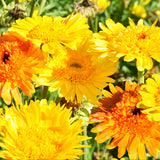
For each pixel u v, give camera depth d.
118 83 0.57
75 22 0.51
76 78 0.49
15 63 0.47
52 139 0.45
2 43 0.48
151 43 0.48
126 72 0.68
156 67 0.65
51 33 0.49
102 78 0.49
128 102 0.47
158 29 0.51
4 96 0.46
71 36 0.50
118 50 0.48
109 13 0.73
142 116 0.47
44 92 0.51
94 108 0.51
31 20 0.51
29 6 0.66
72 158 0.43
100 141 0.46
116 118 0.47
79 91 0.49
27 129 0.45
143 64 0.48
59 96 0.48
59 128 0.46
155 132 0.46
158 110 0.45
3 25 0.61
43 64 0.47
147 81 0.47
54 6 0.72
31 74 0.47
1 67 0.47
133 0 0.74
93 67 0.50
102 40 0.50
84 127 0.51
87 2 0.61
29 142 0.44
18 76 0.47
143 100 0.46
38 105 0.46
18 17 0.60
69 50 0.51
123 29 0.52
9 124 0.45
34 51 0.48
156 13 0.68
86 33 0.50
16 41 0.48
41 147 0.44
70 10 0.73
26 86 0.47
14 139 0.45
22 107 0.47
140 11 0.67
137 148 0.45
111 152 0.58
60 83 0.49
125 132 0.46
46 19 0.52
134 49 0.48
